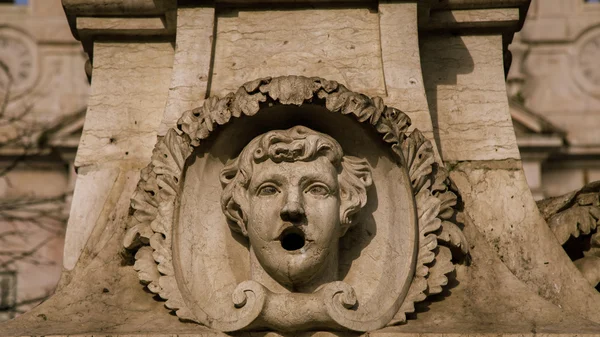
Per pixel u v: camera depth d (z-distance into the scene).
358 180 10.02
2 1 36.28
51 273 32.06
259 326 9.66
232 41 10.98
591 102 34.41
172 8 11.11
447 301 10.07
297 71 10.84
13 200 26.84
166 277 9.96
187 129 10.30
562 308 10.40
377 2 11.02
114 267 10.33
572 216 11.00
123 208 10.83
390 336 9.62
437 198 10.24
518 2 11.25
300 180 9.80
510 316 9.93
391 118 10.30
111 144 11.20
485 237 10.75
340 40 10.96
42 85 35.28
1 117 25.53
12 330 9.74
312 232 9.73
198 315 9.77
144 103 11.31
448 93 11.27
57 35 35.69
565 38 34.78
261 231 9.77
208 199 10.15
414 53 10.88
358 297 9.85
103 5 11.27
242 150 10.11
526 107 34.19
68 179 33.22
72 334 9.64
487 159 11.07
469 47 11.39
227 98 10.04
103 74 11.38
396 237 10.03
